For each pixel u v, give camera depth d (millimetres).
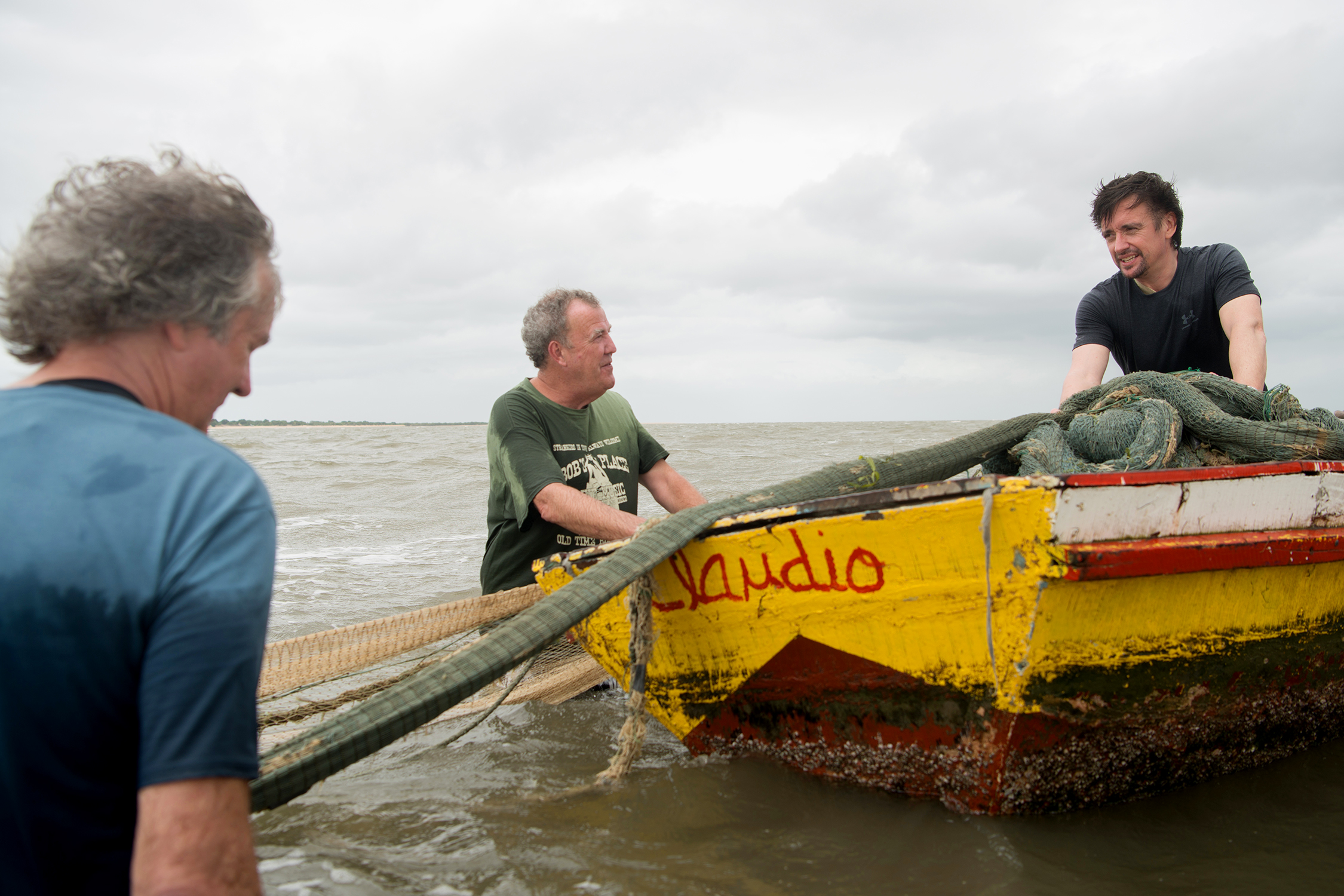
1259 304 3602
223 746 1021
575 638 3254
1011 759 2221
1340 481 2580
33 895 1058
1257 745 2707
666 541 2537
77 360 1187
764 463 15633
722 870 2238
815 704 2586
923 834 2326
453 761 3184
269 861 2391
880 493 2203
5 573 1020
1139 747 2391
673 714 2988
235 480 1131
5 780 1027
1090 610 2102
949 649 2230
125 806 1096
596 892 2170
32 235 1163
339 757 1960
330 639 3262
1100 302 4125
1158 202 3715
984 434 3221
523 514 3697
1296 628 2570
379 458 20750
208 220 1191
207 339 1227
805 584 2436
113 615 1023
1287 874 2133
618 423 4152
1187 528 2203
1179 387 3115
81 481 1067
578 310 3758
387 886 2238
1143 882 2100
